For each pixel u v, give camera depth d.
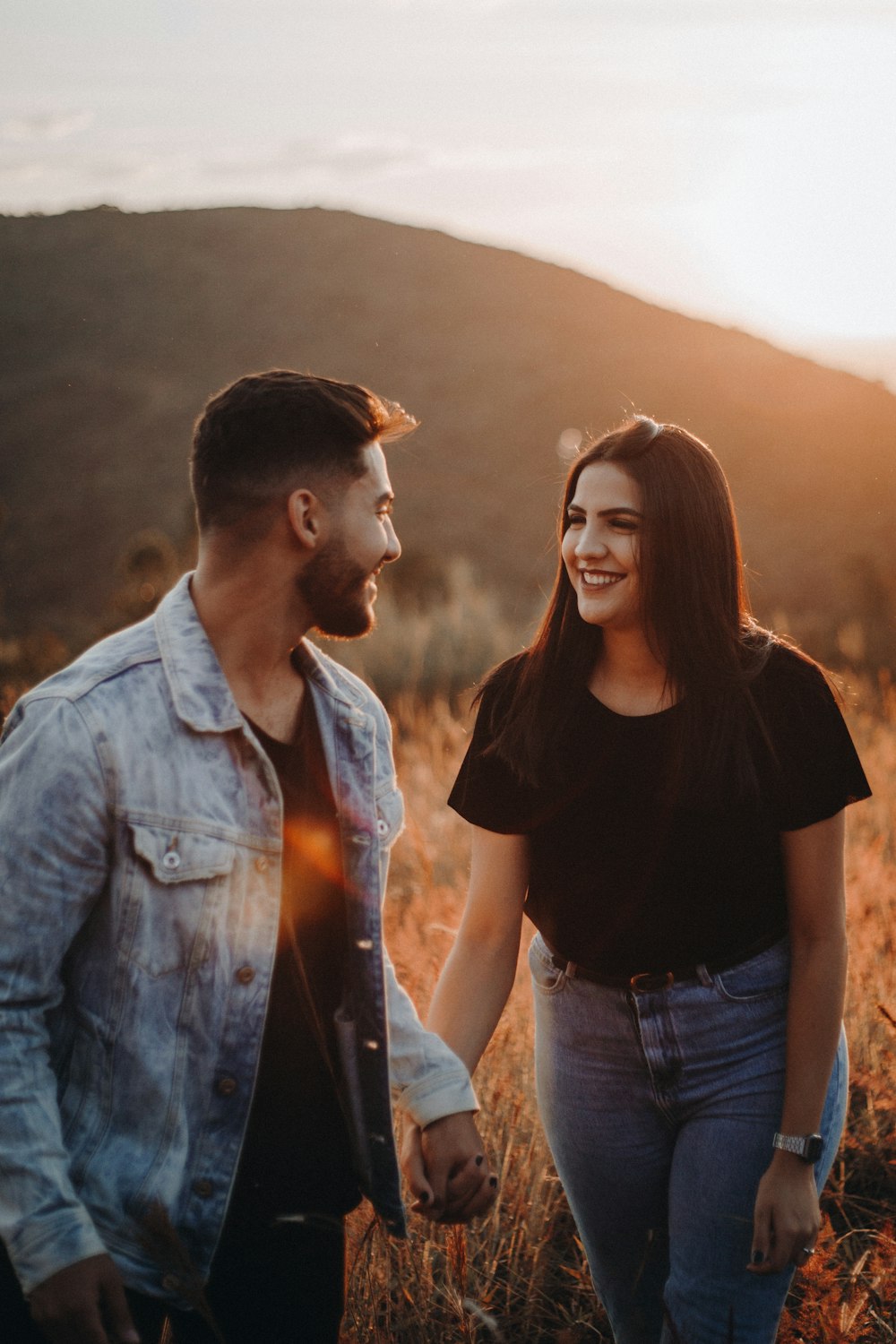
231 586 1.65
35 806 1.49
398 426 1.71
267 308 53.94
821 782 1.90
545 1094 2.09
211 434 1.64
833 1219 2.81
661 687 2.00
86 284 56.12
